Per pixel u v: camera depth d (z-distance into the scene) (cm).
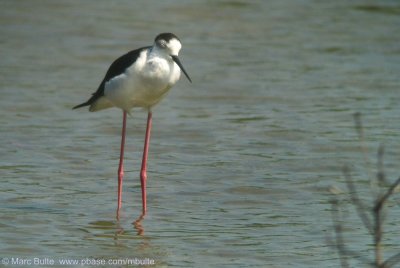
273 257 959
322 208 1145
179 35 2275
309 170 1326
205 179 1275
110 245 992
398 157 1391
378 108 1708
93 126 1573
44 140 1471
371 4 2669
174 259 949
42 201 1153
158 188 1233
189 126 1578
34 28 2295
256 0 2697
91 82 1877
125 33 2266
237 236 1032
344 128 1566
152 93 1106
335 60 2094
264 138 1508
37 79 1878
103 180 1268
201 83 1873
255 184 1252
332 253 972
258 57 2102
